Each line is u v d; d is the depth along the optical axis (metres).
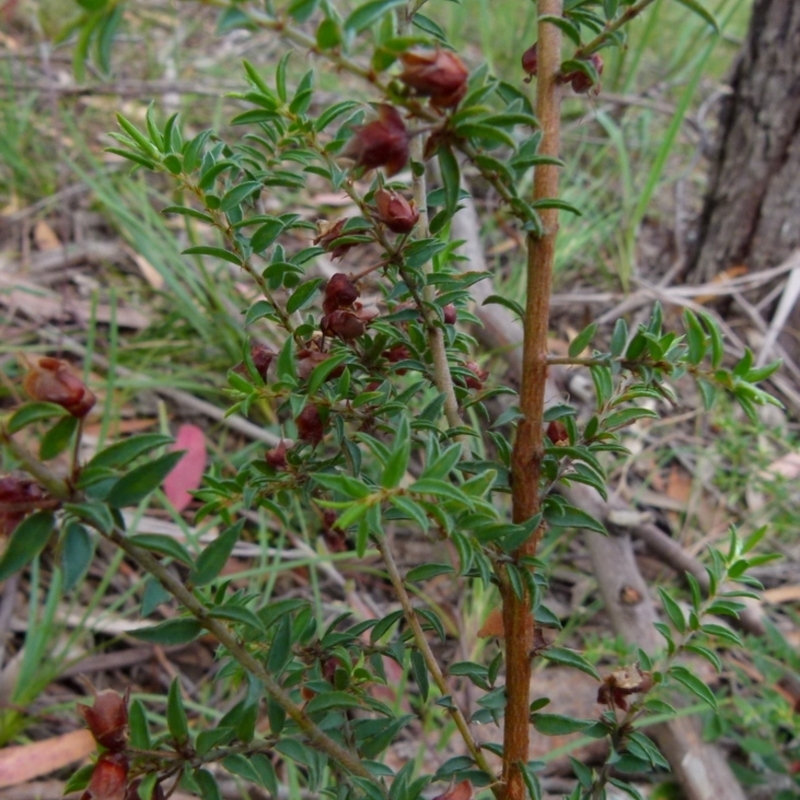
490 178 0.15
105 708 0.15
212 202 0.18
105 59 0.12
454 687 0.41
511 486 0.19
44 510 0.12
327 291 0.18
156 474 0.13
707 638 0.42
